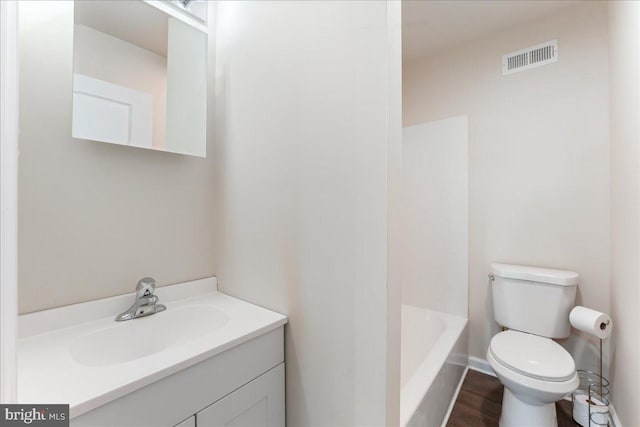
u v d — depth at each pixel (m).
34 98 0.96
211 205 1.47
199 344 0.89
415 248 2.33
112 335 1.02
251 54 1.27
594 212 1.64
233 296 1.37
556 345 1.49
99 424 0.66
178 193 1.35
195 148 1.34
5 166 0.38
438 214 2.22
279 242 1.16
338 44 0.96
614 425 1.46
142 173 1.23
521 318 1.72
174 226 1.33
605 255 1.61
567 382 1.22
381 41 0.86
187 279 1.38
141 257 1.22
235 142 1.35
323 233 1.01
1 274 0.37
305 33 1.06
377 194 0.87
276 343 1.09
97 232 1.10
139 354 1.07
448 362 1.61
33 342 0.92
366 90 0.89
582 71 1.67
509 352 1.42
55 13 1.00
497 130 1.96
